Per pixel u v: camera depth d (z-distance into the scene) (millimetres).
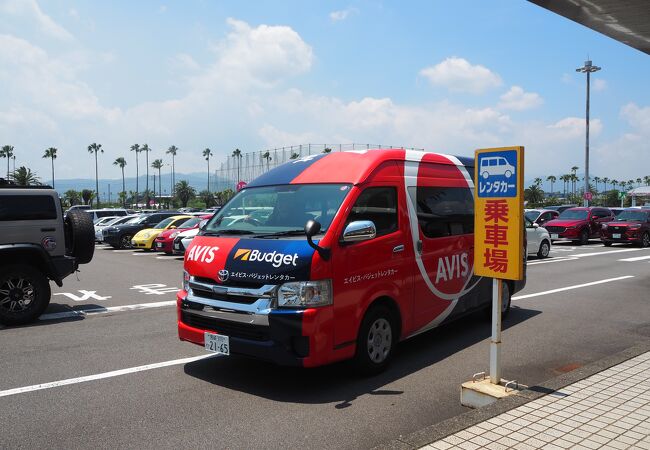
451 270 6520
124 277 13555
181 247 18625
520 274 4293
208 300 5141
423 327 6109
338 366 5738
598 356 6141
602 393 4477
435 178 6484
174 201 113812
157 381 5312
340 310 4902
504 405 4191
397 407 4590
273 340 4680
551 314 8438
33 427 4219
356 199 5254
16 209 8102
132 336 7176
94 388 5117
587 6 6676
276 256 4824
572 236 23250
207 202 90750
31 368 5758
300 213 5367
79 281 12797
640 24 7312
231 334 4984
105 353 6336
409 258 5797
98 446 3881
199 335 5254
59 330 7562
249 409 4559
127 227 24109
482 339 6898
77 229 8695
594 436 3674
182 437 4016
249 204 5887
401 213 5777
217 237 5516
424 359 6004
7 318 7770
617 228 22172
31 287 8023
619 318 8148
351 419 4332
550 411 4094
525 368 5676
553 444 3557
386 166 5770
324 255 4785
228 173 83250
